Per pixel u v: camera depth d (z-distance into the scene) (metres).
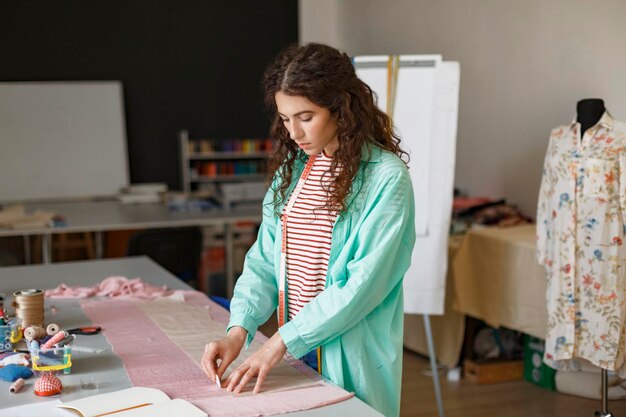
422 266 3.47
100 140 6.83
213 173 7.13
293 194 1.79
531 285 3.64
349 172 1.65
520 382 4.09
